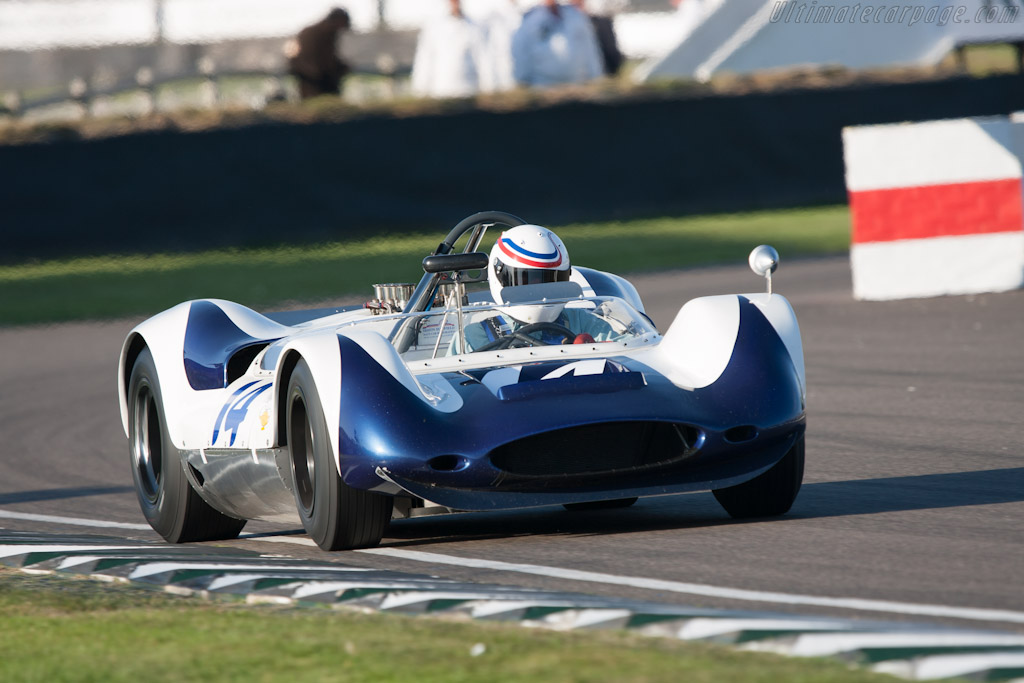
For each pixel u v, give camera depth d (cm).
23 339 5422
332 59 8681
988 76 8762
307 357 1855
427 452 1753
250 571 1673
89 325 5653
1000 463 2327
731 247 7050
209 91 9756
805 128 8625
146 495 2275
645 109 8356
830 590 1470
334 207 7812
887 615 1338
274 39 11250
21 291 6638
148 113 7806
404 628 1338
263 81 10231
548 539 1900
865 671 1114
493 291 2206
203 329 2223
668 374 1919
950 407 2952
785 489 1939
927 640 1184
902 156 4806
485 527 2075
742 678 1108
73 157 7444
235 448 2006
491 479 1772
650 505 2220
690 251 6969
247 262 7150
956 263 4781
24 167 7388
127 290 6475
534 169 8169
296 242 7694
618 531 1938
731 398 1864
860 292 4906
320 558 1833
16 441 3406
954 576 1504
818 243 7106
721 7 9500
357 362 1836
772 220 8081
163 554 1872
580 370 1911
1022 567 1530
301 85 8712
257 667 1239
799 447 1931
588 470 1830
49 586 1686
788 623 1267
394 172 7912
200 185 7600
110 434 3441
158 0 11206
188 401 2152
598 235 7700
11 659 1337
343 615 1419
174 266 7162
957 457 2412
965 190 4750
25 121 7625
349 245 7544
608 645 1227
